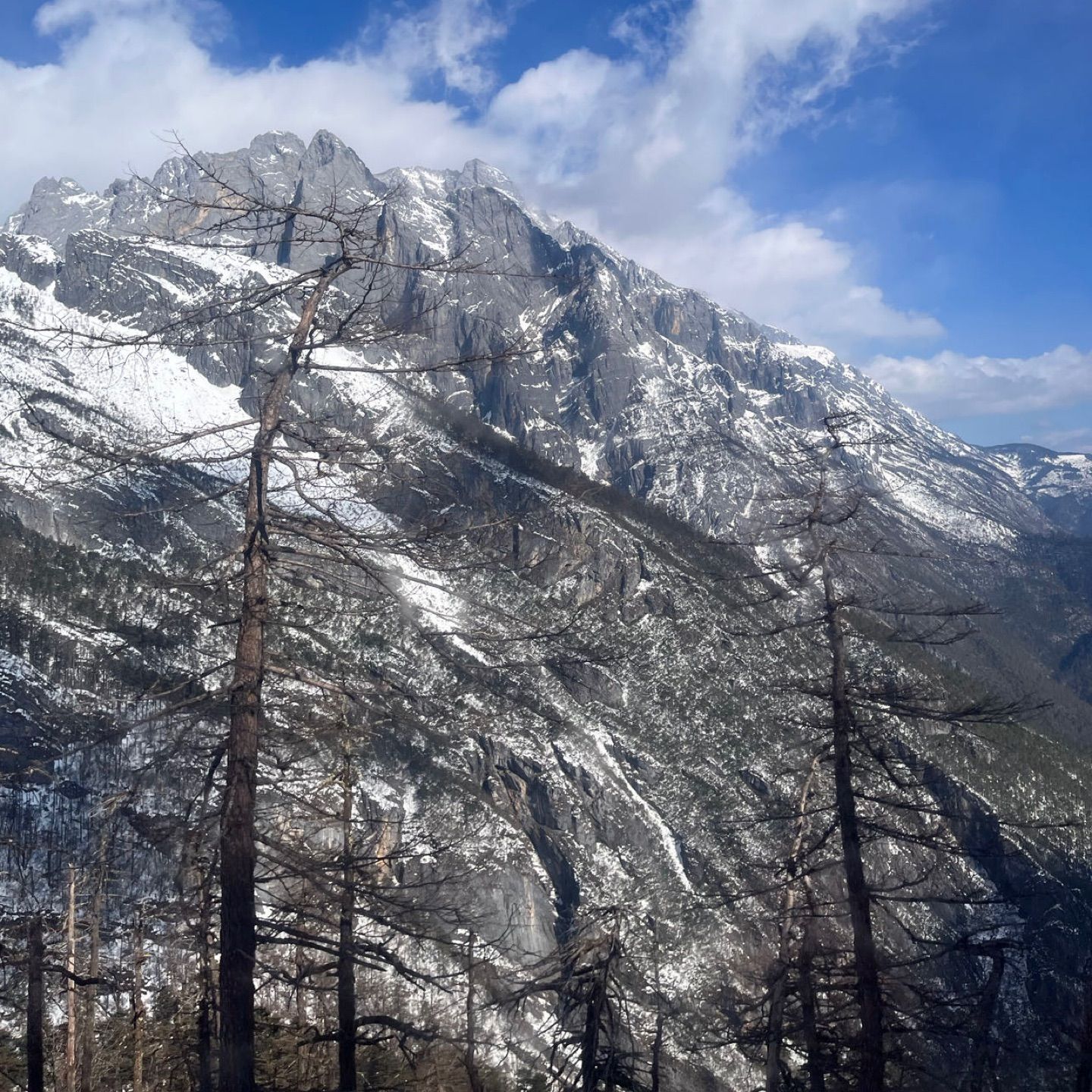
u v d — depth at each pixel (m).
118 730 13.59
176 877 13.98
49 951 22.94
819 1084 20.27
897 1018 20.14
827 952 20.23
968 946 19.89
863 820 19.58
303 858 13.89
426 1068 17.44
